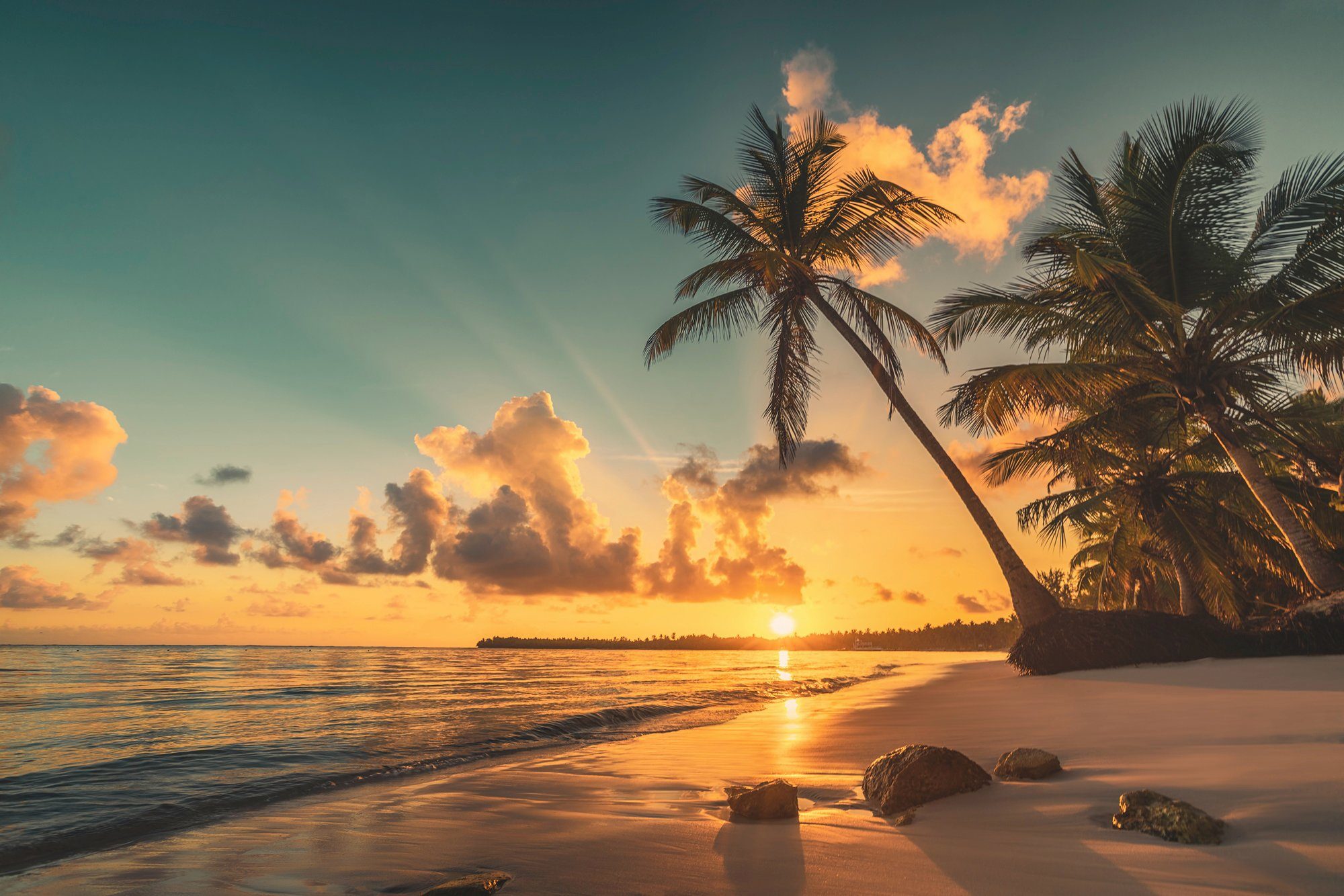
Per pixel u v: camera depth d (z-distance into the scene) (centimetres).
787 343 1956
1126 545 2448
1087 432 1903
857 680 2489
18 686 2222
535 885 326
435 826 471
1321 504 1845
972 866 315
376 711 1419
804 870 328
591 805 527
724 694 1883
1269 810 341
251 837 468
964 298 1764
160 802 604
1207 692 936
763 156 1953
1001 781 481
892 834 384
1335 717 602
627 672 3338
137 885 371
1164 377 1711
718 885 316
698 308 1947
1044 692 1208
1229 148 1530
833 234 1986
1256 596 2230
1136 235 1678
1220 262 1622
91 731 1088
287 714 1355
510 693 1925
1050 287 1755
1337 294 1468
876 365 1820
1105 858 307
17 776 721
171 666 3881
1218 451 2161
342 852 411
